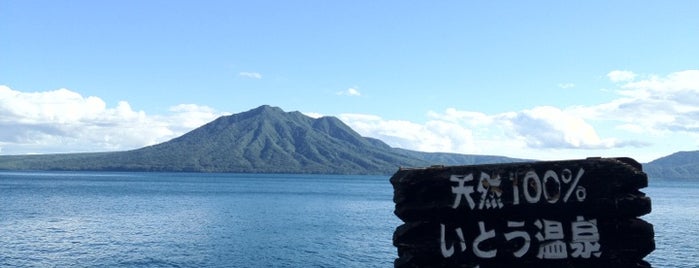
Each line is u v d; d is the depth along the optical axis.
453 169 7.30
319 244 51.19
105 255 43.12
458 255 7.23
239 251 46.50
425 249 7.27
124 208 92.19
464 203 7.22
